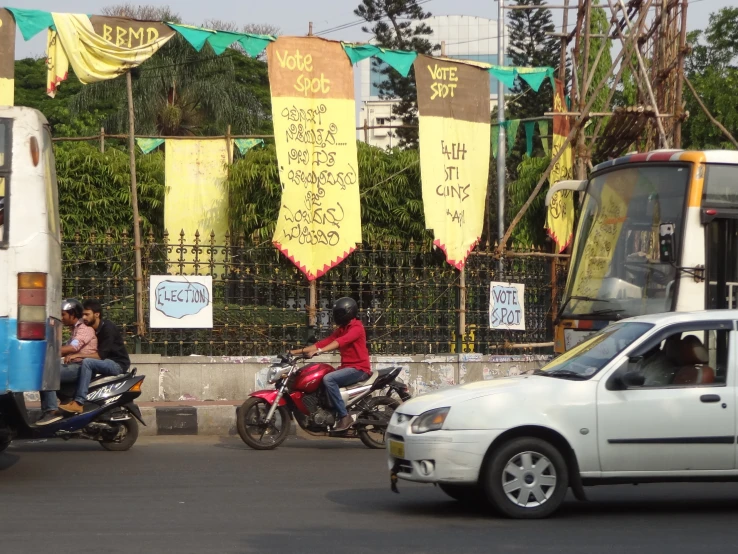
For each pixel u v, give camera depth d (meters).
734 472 7.19
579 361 7.66
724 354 7.36
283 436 11.38
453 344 15.27
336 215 14.06
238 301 14.22
